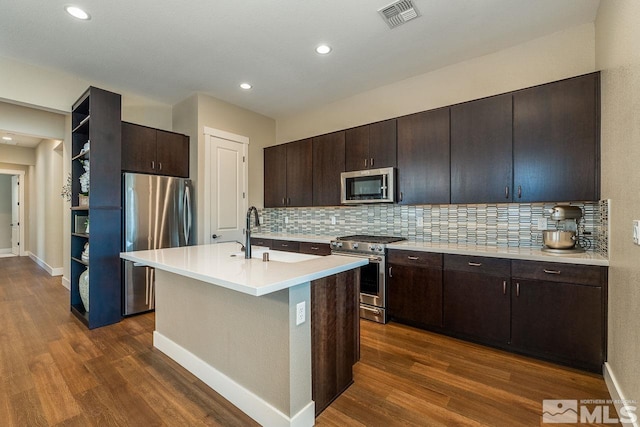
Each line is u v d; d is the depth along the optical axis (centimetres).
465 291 264
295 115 480
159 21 245
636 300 150
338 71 336
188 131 407
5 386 199
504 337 245
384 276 309
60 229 541
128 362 232
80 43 276
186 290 223
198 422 168
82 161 353
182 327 229
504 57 291
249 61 312
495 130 271
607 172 207
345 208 419
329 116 436
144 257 213
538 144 249
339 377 192
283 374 158
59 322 316
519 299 238
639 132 147
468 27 255
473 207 312
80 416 171
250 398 173
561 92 239
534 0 221
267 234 463
